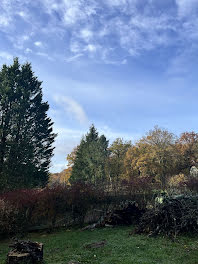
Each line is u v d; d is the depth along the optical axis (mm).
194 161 44188
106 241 8977
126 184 16578
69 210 13852
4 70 27031
